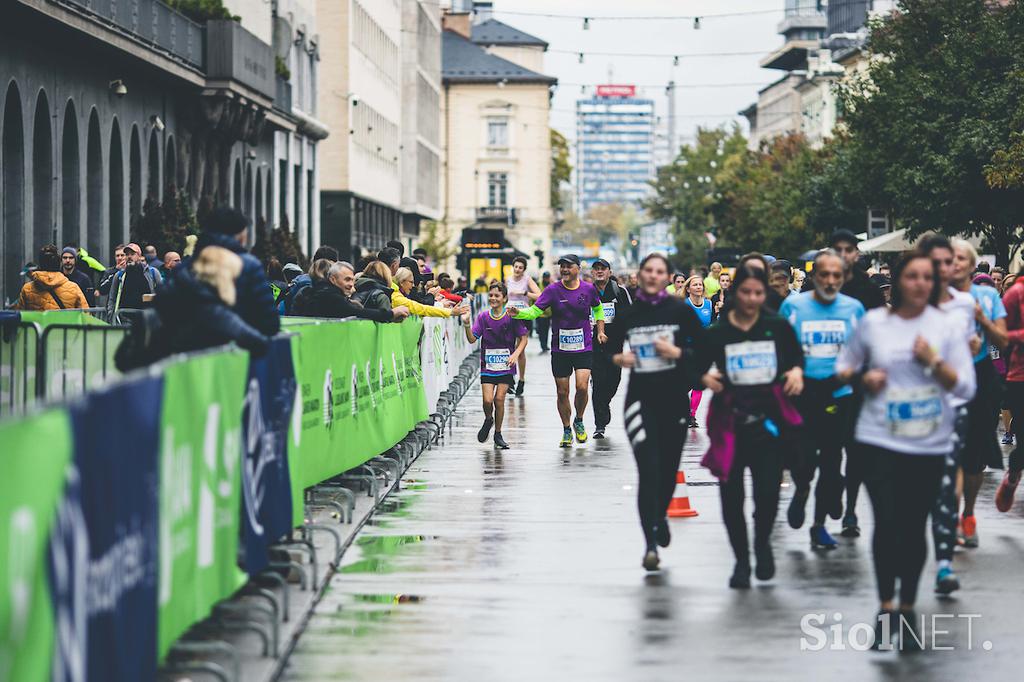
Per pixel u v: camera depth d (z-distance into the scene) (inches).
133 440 590.2
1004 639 846.5
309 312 1476.4
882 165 4215.1
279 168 5354.3
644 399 1043.9
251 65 4072.3
